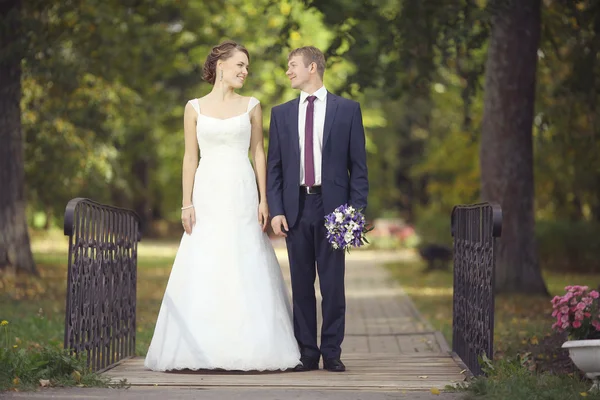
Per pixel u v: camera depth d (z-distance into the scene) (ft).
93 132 82.53
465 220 31.19
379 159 184.03
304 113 26.89
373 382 24.72
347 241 25.71
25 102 78.89
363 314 57.72
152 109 89.81
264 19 87.45
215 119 27.68
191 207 27.81
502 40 61.46
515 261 62.90
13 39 58.70
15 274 65.92
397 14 53.26
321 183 26.66
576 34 61.82
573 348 25.32
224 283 27.07
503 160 62.28
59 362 24.66
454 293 33.76
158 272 94.73
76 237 25.34
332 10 53.36
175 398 21.84
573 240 95.40
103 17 65.77
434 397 22.27
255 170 28.22
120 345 31.14
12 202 66.59
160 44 77.15
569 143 75.31
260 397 22.03
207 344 26.53
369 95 132.46
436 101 98.73
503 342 37.78
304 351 27.35
